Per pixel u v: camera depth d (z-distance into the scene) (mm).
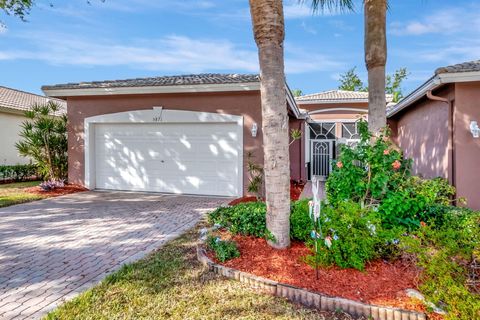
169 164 11500
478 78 7324
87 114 12094
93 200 10148
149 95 11367
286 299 3742
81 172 12266
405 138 13789
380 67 7297
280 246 4863
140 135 11773
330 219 4555
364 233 4316
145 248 5484
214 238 5266
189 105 11070
